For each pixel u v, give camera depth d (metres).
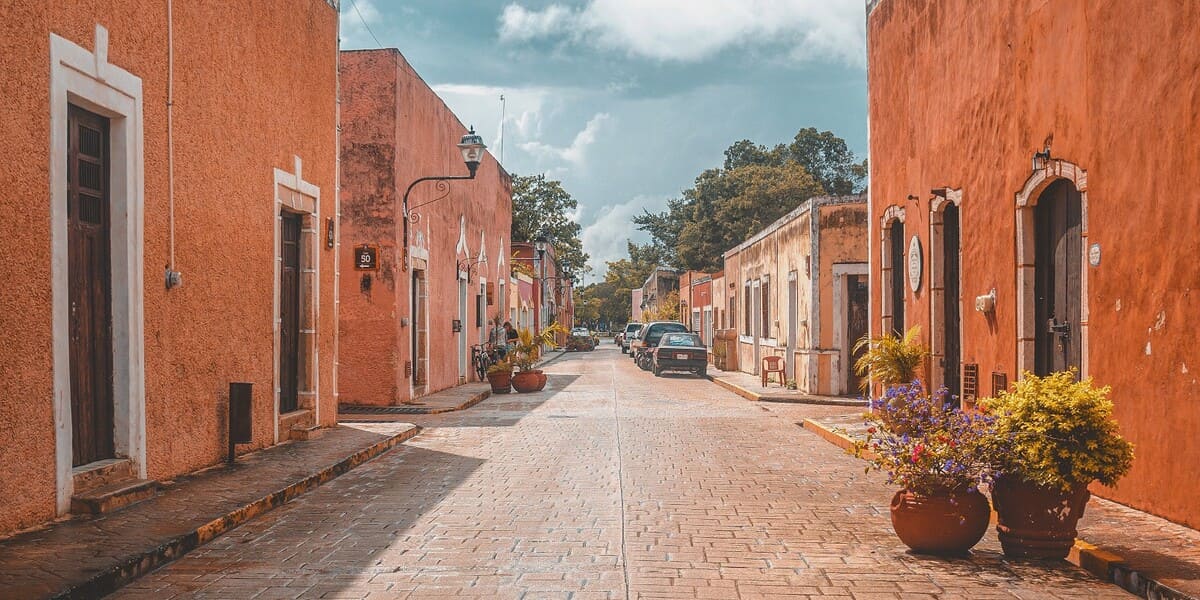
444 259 22.78
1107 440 6.32
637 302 92.44
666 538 7.09
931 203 12.95
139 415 8.34
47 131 6.95
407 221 18.84
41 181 6.88
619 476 10.05
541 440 13.30
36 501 6.89
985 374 11.01
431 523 7.64
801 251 22.53
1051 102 9.26
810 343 21.17
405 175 18.75
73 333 7.65
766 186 59.22
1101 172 8.27
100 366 8.04
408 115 18.94
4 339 6.49
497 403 20.12
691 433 14.21
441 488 9.32
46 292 6.93
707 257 64.25
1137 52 7.71
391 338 18.03
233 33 10.24
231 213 10.26
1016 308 10.11
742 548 6.77
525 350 24.22
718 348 36.28
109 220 8.12
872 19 16.03
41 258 6.88
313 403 12.98
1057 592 5.72
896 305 15.21
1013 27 10.16
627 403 20.16
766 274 27.95
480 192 28.50
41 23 6.90
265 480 9.04
